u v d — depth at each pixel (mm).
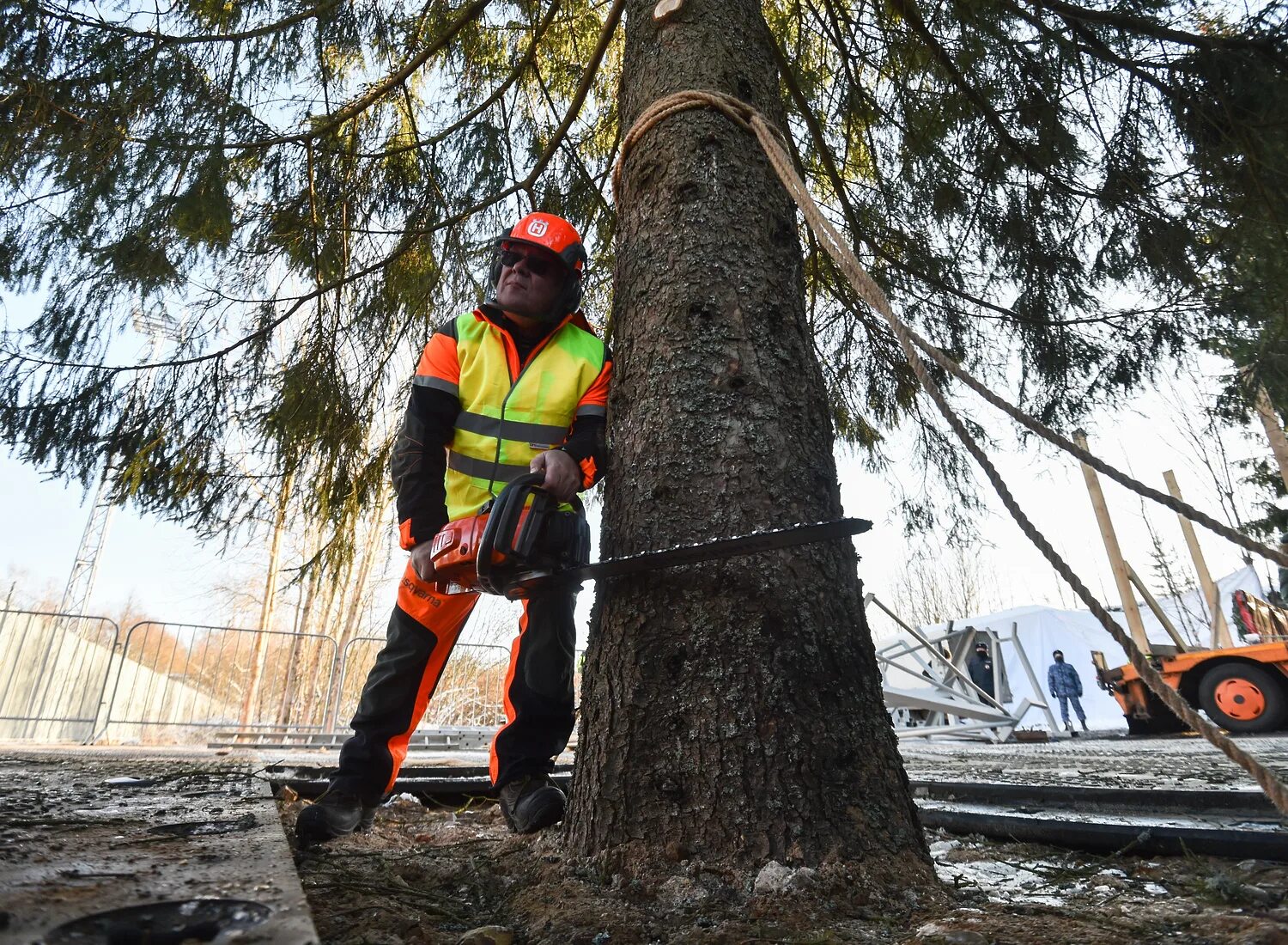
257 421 3975
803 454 1649
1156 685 755
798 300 1898
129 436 3674
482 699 10328
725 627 1456
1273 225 3688
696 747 1385
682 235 1876
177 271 3557
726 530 1536
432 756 6828
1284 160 3521
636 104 2289
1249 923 1037
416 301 4402
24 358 3457
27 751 5188
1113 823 1812
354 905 1286
